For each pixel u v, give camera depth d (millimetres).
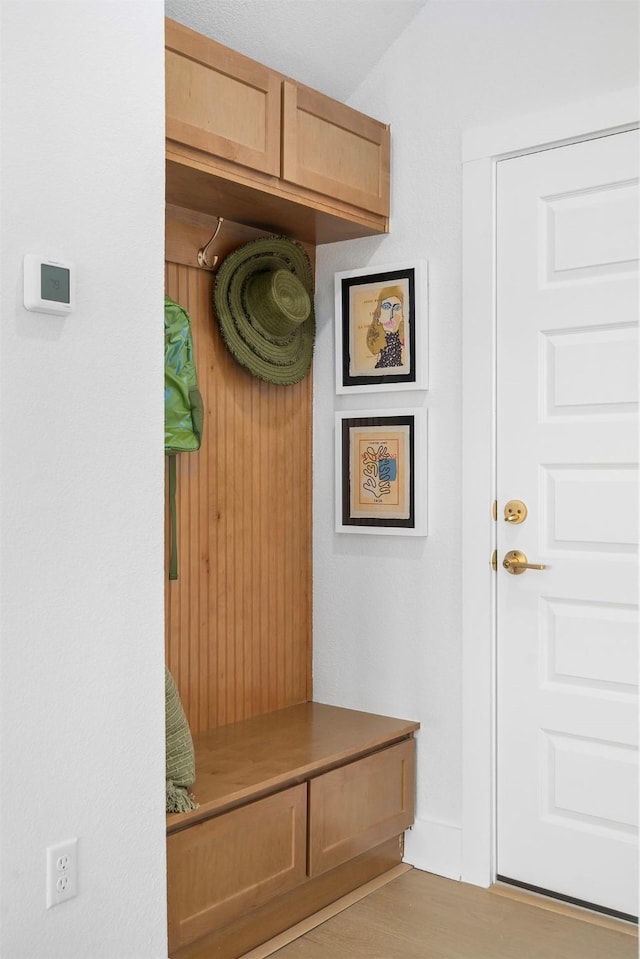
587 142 2578
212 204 2662
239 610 2926
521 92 2684
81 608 1843
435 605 2881
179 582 2740
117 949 1918
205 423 2809
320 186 2686
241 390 2926
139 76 1960
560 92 2611
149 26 1980
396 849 2912
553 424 2652
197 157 2354
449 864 2826
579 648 2609
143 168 1970
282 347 2955
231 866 2303
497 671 2758
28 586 1748
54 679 1793
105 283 1889
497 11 2727
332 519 3137
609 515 2555
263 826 2393
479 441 2760
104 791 1891
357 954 2367
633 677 2516
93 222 1865
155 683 1995
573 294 2613
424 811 2904
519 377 2711
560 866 2645
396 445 2938
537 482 2682
